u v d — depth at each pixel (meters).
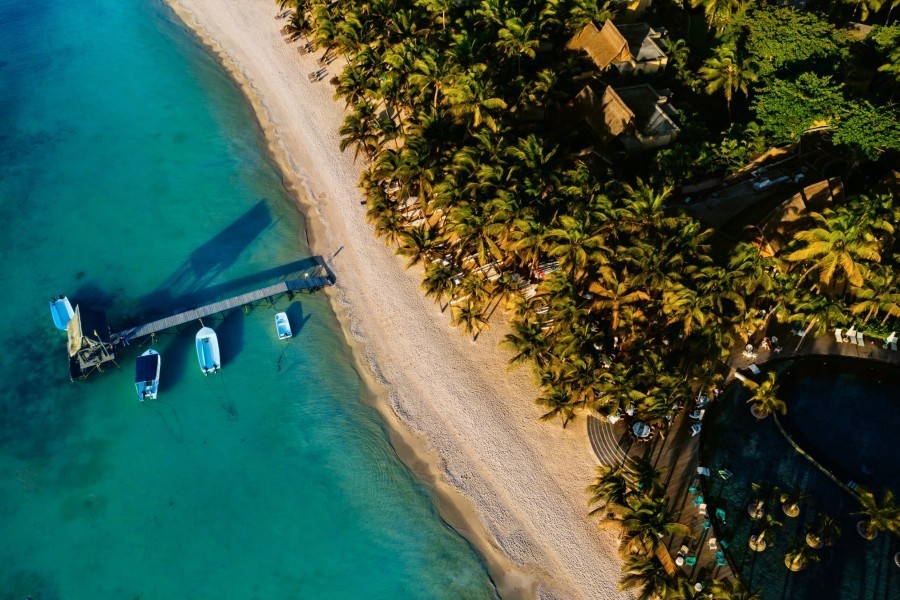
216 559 50.41
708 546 46.38
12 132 86.94
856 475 48.94
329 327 64.94
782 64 70.94
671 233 54.41
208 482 54.50
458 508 52.50
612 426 53.38
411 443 56.47
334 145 82.31
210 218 75.50
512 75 76.62
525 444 54.44
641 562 42.72
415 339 62.50
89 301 67.00
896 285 51.16
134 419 58.44
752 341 56.62
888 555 45.00
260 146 84.50
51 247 72.44
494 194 58.75
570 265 53.69
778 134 64.31
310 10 92.88
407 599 48.31
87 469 55.25
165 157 83.19
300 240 72.94
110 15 109.00
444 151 64.44
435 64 67.62
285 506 53.16
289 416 58.59
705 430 52.03
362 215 73.88
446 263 63.62
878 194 59.06
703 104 77.56
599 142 70.31
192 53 100.19
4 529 51.75
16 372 61.56
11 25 107.19
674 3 89.31
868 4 78.81
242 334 64.19
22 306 66.94
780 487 48.72
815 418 52.19
